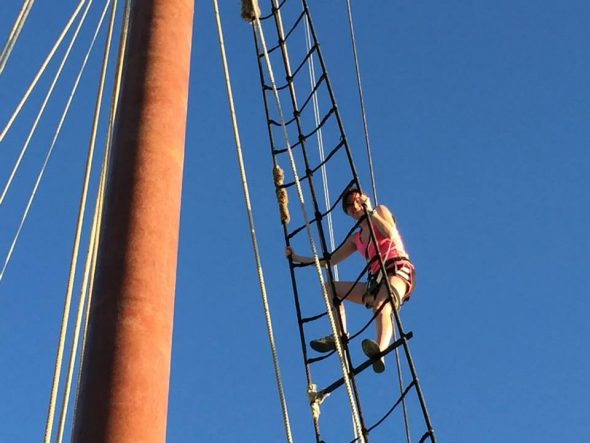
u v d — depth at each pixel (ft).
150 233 13.42
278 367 17.20
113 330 12.41
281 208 22.58
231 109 19.57
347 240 22.45
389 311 20.86
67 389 13.93
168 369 12.60
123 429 11.68
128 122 14.67
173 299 13.25
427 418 18.47
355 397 19.62
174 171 14.35
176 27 16.14
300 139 22.91
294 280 21.93
